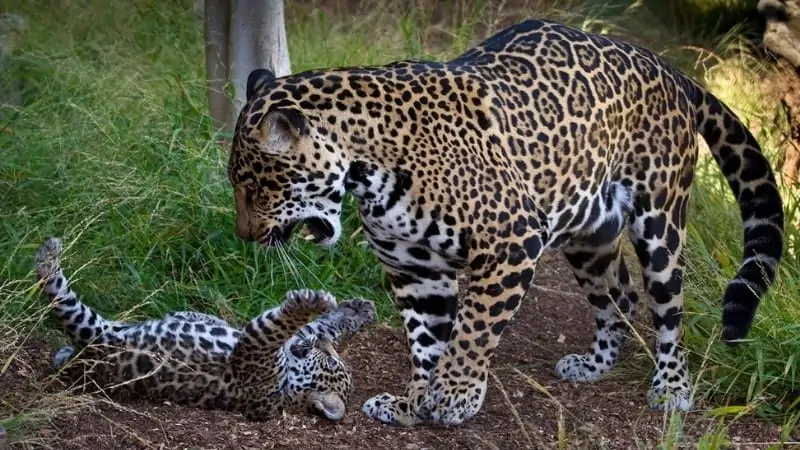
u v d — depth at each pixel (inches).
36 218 463.8
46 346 410.0
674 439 371.9
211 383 382.3
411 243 382.3
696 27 680.4
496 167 376.8
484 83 384.5
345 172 366.9
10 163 488.4
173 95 576.7
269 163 361.4
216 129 540.1
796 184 555.8
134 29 674.8
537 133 388.5
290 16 763.4
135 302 442.9
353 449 370.6
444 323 404.2
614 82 407.5
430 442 381.7
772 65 607.8
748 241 441.1
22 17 640.4
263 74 383.9
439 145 370.3
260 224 369.7
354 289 488.4
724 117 442.9
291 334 370.3
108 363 377.7
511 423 401.1
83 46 641.0
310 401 390.0
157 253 473.1
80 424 357.1
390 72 376.5
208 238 475.2
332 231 372.8
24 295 410.9
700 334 462.0
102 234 461.7
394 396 403.2
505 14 727.7
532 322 501.4
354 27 703.7
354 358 453.1
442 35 743.7
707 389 426.0
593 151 400.8
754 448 387.9
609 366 449.1
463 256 379.2
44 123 522.6
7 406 361.1
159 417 371.6
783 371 425.1
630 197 418.0
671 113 418.9
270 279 475.5
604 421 407.8
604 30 698.8
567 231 409.4
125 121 539.8
